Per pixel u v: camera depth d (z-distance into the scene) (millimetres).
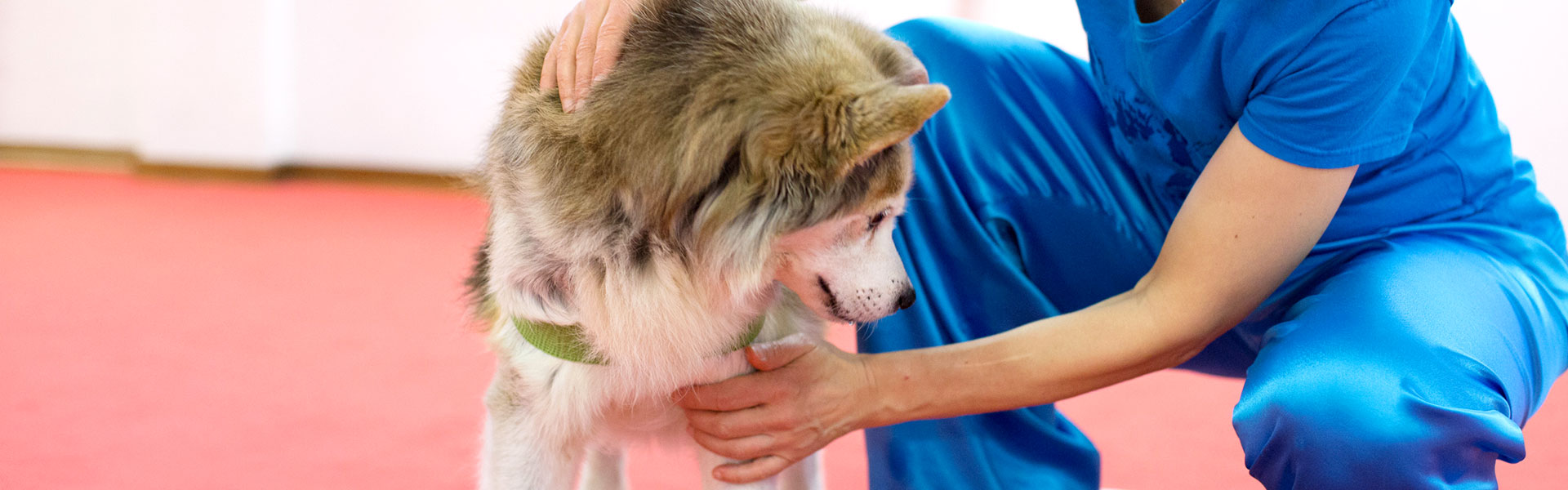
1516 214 1593
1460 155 1539
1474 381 1252
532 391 1609
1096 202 1819
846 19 1516
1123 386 2984
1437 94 1515
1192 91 1496
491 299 1680
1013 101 1875
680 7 1375
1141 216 1793
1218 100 1493
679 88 1328
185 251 4234
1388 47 1256
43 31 5797
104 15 5781
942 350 1533
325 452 2340
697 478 2342
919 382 1517
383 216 5195
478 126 6004
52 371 2762
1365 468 1206
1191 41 1455
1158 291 1446
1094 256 1849
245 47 5672
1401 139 1353
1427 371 1250
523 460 1656
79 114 5938
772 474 1594
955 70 1887
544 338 1543
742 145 1316
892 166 1409
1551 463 2447
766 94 1300
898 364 1525
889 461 1884
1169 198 1750
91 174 5789
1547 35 4266
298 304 3553
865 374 1522
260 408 2586
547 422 1633
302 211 5191
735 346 1570
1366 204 1535
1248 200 1348
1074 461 1910
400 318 3438
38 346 2957
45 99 5906
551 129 1399
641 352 1521
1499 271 1443
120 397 2604
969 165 1856
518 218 1480
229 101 5730
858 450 2516
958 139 1861
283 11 5797
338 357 3014
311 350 3070
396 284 3887
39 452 2240
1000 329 1903
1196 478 2359
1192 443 2574
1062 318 1513
